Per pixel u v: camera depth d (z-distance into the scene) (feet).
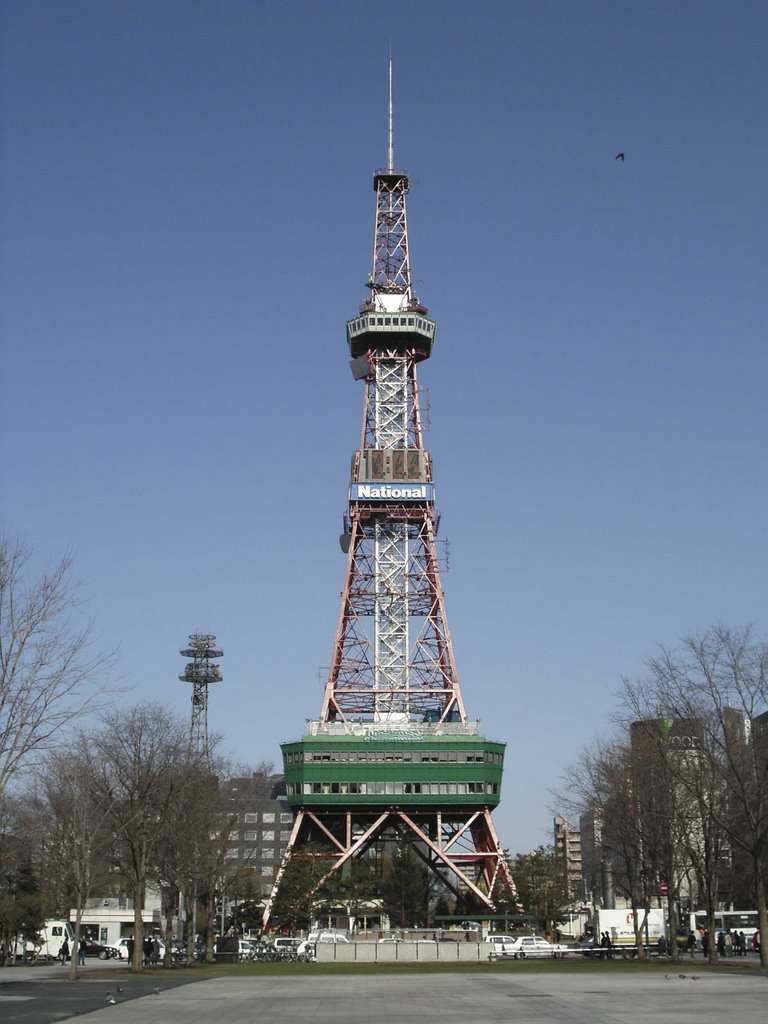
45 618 212.43
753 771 363.15
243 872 593.01
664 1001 210.38
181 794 384.68
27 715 197.36
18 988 266.77
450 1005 207.41
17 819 492.13
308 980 306.35
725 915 594.65
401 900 644.27
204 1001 222.07
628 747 422.00
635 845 415.85
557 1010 192.13
